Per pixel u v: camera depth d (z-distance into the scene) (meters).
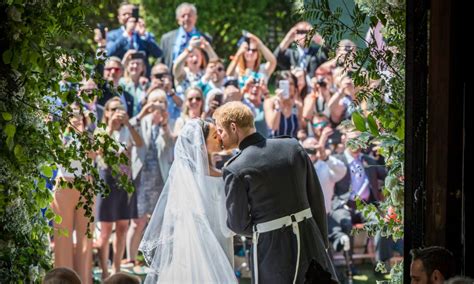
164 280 6.54
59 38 5.66
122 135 10.22
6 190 5.24
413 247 5.12
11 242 5.36
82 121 8.80
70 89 5.56
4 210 5.24
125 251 10.84
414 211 5.14
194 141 6.62
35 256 5.52
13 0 5.10
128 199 10.04
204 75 11.43
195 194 6.57
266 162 6.03
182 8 11.70
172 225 6.61
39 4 5.25
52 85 5.36
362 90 6.14
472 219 4.76
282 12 15.91
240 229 6.04
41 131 5.49
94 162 9.74
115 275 4.63
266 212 5.98
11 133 5.05
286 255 5.95
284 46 12.05
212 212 6.59
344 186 10.62
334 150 10.80
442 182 4.77
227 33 15.86
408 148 5.16
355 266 10.78
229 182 6.02
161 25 15.51
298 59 11.98
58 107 5.53
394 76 6.16
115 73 10.79
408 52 5.12
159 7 15.48
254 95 11.39
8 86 5.24
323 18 6.21
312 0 6.08
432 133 4.78
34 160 5.33
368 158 10.70
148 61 11.45
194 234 6.54
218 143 6.70
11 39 5.12
